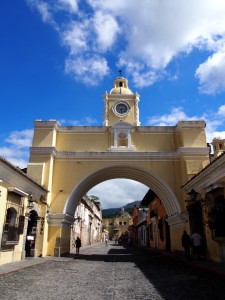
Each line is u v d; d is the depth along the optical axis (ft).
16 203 41.98
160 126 63.77
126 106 71.56
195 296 20.24
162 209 85.35
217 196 39.88
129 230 201.98
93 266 40.98
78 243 63.87
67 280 27.63
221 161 36.29
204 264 37.83
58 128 63.46
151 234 110.01
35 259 46.98
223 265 36.09
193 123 60.49
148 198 104.47
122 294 21.16
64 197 58.85
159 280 27.89
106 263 45.68
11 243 39.52
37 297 19.66
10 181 39.32
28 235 51.83
